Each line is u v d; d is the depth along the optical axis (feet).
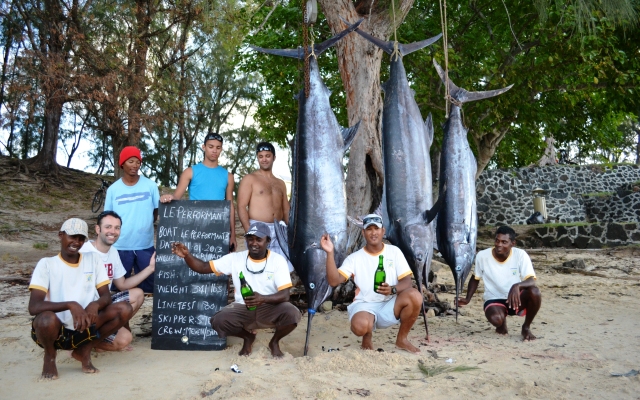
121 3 53.88
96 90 50.11
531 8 34.01
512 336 15.79
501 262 16.16
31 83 54.19
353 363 12.50
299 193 13.75
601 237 47.29
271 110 43.27
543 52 34.47
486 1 36.52
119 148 55.16
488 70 35.32
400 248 14.47
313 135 13.70
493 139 40.57
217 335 14.85
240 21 44.29
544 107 38.65
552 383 11.05
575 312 19.11
